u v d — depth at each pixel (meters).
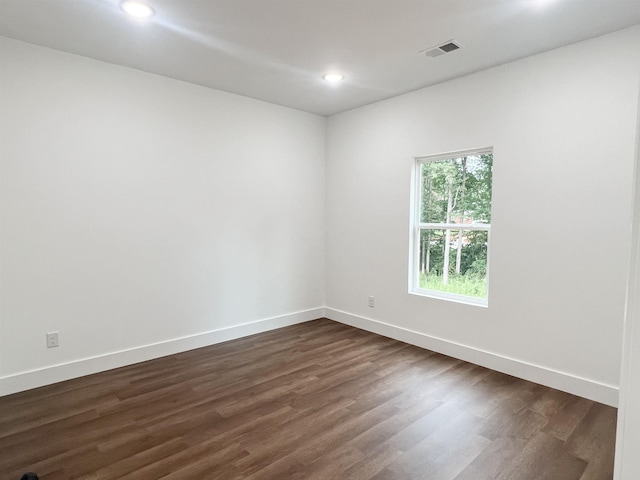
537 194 2.94
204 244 3.77
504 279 3.16
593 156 2.65
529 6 2.22
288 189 4.42
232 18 2.38
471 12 2.29
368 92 3.81
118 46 2.81
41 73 2.81
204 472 1.94
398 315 4.03
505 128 3.10
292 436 2.27
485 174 3.37
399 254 3.99
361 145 4.32
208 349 3.74
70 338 3.03
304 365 3.34
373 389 2.88
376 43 2.72
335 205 4.68
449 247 3.67
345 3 2.20
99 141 3.10
